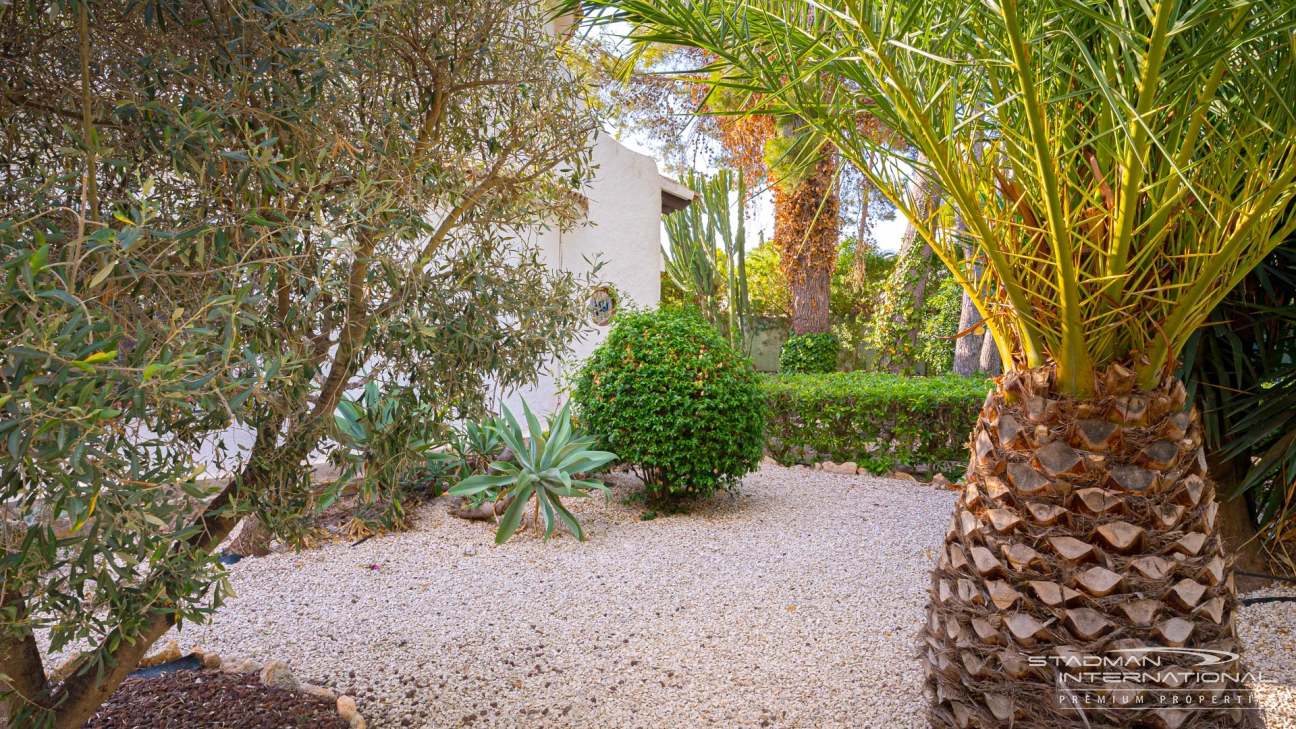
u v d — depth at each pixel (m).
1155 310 1.76
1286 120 1.66
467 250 2.28
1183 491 1.83
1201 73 1.53
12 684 1.62
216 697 2.54
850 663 3.14
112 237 1.12
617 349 5.81
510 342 2.22
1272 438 3.37
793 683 2.97
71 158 1.52
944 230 2.12
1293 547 3.55
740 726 2.65
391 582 4.20
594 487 5.22
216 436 1.97
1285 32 1.55
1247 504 3.61
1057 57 1.59
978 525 2.04
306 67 1.65
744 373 5.85
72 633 1.37
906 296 13.06
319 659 3.20
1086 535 1.85
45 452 0.96
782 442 7.77
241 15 1.48
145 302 1.52
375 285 1.90
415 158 2.05
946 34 1.53
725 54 1.90
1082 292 1.79
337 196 1.78
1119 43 1.54
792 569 4.39
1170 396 1.83
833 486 6.62
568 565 4.50
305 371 1.69
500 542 4.80
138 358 1.08
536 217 2.64
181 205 1.66
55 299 1.04
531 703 2.82
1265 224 1.74
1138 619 1.82
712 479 5.54
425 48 2.05
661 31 1.99
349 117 1.97
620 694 2.89
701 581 4.20
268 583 4.16
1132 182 1.51
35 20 1.48
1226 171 1.64
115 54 1.55
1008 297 1.91
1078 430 1.85
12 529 1.20
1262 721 2.01
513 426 5.34
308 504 2.07
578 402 6.05
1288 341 3.28
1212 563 1.84
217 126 1.55
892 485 6.68
